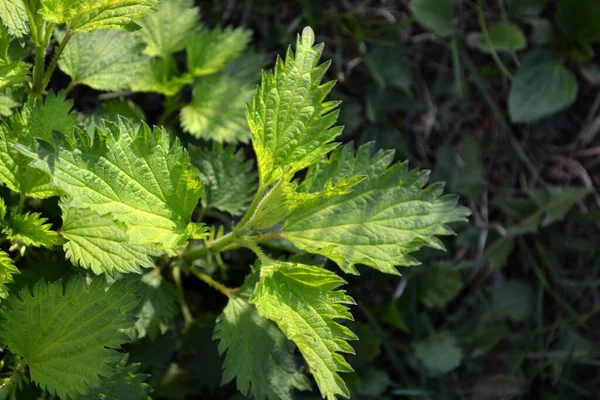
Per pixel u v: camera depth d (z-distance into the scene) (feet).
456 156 1.77
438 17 1.68
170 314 1.32
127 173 1.15
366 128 1.69
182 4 1.43
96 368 1.17
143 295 1.30
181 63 1.60
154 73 1.41
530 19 1.76
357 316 1.65
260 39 1.66
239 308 1.27
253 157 1.59
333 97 1.65
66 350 1.18
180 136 1.47
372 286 1.66
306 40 1.19
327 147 1.20
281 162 1.20
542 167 1.83
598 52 1.81
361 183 1.27
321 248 1.21
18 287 1.26
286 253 1.41
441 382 1.70
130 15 1.18
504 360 1.77
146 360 1.38
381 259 1.24
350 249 1.25
